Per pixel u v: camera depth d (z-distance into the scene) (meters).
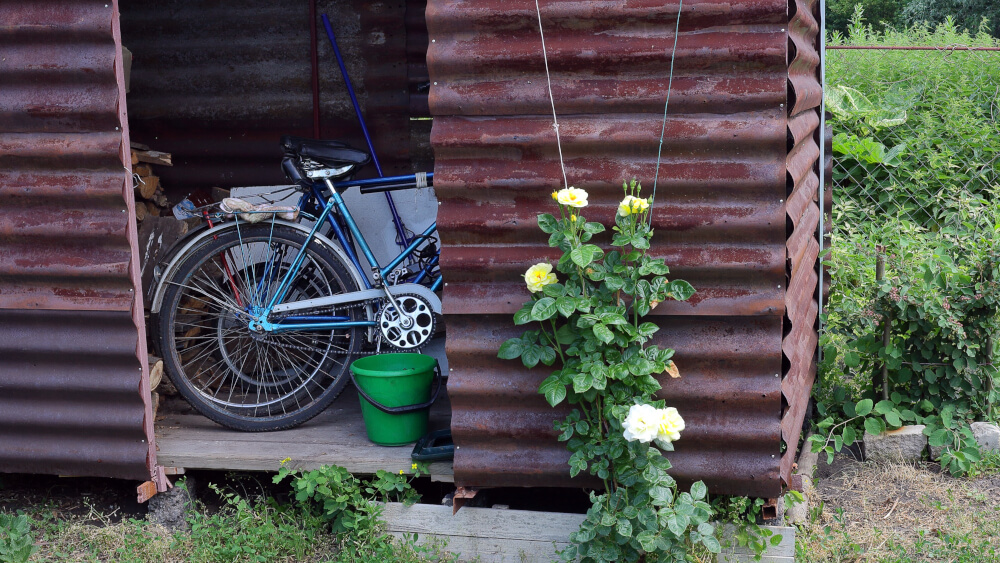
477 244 2.78
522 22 2.65
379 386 3.18
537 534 2.93
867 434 3.78
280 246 4.06
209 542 3.08
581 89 2.65
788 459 2.78
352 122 4.55
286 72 4.54
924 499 3.42
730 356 2.66
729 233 2.61
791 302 2.79
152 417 3.18
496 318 2.79
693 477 2.73
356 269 3.64
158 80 4.62
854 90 7.42
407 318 3.55
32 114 2.99
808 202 3.22
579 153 2.68
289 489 3.52
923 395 3.92
